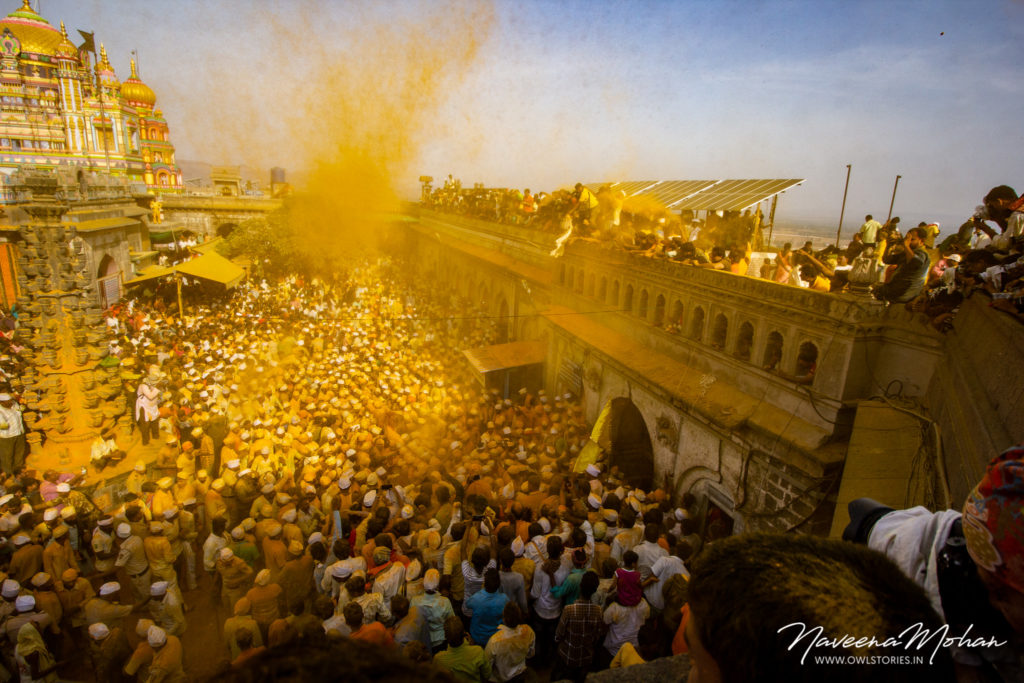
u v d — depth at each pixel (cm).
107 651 801
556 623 844
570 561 866
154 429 1702
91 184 3075
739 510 1207
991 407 614
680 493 1415
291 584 952
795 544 146
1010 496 158
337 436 1595
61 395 1459
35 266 1444
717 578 136
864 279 1053
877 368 1062
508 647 697
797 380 1146
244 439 1489
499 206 3544
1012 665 167
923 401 1010
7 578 936
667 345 1582
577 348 1950
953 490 665
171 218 5006
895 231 1261
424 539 963
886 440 945
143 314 2780
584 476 1288
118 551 1104
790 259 1384
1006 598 165
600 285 1967
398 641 731
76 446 1480
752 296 1269
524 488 1227
